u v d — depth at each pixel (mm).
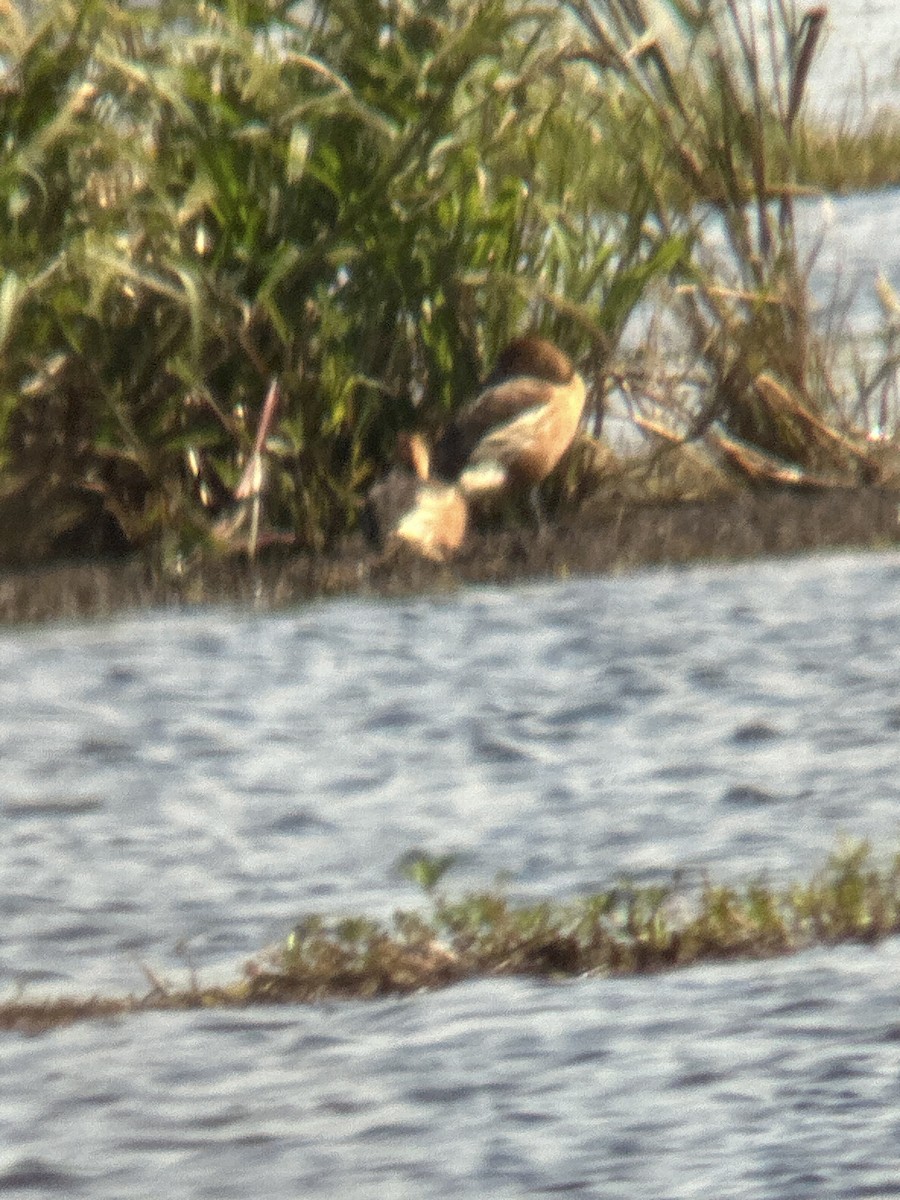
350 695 20797
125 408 27141
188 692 21000
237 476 27891
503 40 30375
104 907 14797
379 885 15164
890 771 17594
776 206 52125
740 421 31297
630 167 30875
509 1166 9773
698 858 15398
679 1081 10773
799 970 12633
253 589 26047
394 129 28453
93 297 26562
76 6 27469
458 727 19484
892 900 13844
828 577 25766
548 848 15844
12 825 16875
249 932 14195
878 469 31141
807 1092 10523
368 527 27469
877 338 34531
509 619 23938
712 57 31719
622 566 27109
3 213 27062
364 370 28547
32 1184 9789
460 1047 11508
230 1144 10203
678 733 19078
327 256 27906
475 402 28656
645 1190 9430
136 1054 11664
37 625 24656
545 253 29797
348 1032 11906
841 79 67375
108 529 28047
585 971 13078
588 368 30234
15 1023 12375
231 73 28609
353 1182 9672
